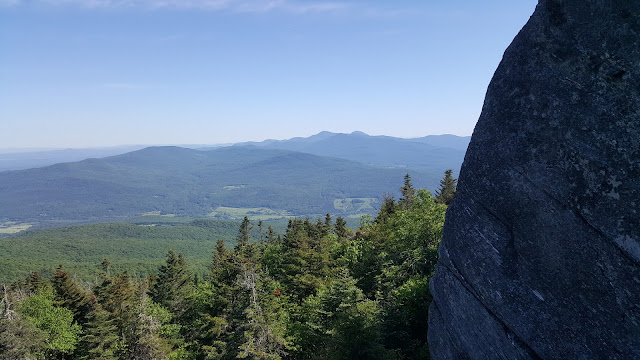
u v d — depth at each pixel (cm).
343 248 4578
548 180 704
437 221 3034
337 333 1822
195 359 3734
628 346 594
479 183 857
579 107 667
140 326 3569
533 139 737
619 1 622
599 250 627
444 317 976
